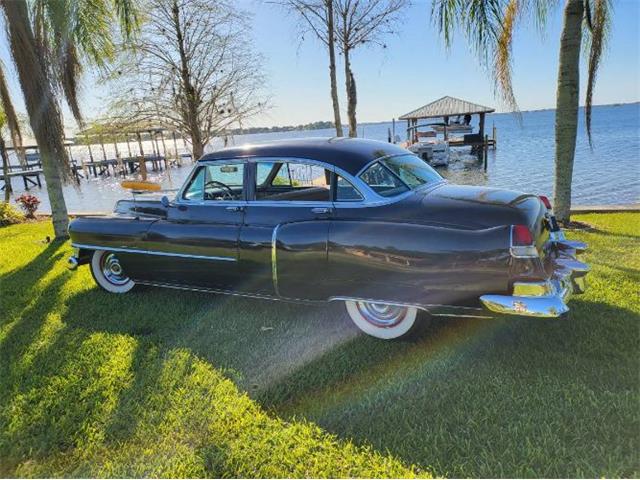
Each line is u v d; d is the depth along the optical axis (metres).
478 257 2.91
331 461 2.34
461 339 3.49
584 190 15.19
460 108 34.19
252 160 4.05
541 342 3.34
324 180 3.71
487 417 2.57
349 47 10.62
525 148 36.59
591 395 2.68
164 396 3.00
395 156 3.90
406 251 3.11
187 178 4.46
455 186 3.74
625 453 2.24
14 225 11.20
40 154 8.19
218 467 2.36
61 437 2.68
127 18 7.63
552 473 2.15
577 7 6.33
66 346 3.84
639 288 4.26
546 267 3.28
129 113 10.30
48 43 7.25
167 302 4.71
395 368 3.18
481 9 5.72
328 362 3.32
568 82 6.70
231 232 3.99
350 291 3.42
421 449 2.37
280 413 2.78
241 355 3.50
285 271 3.68
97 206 20.95
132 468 2.40
